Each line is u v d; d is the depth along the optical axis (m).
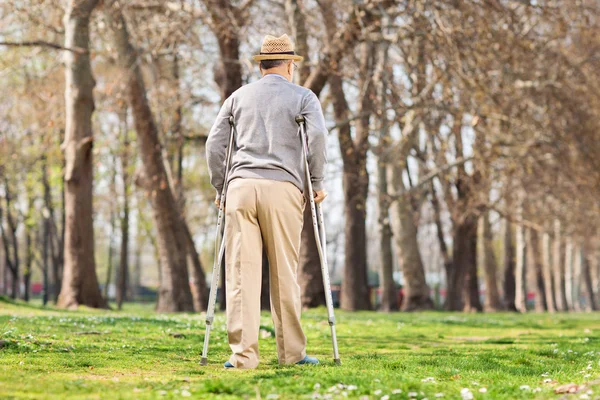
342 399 3.49
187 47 19.94
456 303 30.48
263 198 4.88
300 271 22.03
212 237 42.66
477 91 16.66
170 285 21.45
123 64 19.89
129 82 19.89
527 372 5.18
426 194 32.09
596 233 31.58
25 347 5.62
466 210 28.00
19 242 56.94
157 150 21.05
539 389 3.92
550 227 35.84
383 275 29.27
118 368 4.75
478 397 3.67
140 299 60.16
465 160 25.00
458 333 10.94
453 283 30.48
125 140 30.89
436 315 21.25
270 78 5.17
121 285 34.75
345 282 25.69
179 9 18.48
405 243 28.97
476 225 30.23
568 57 20.77
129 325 8.95
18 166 33.84
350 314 18.67
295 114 5.05
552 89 20.11
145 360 5.22
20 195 39.75
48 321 9.09
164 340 7.05
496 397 3.72
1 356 5.09
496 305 34.41
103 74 25.81
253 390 3.60
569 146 21.00
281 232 4.93
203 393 3.59
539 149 22.83
